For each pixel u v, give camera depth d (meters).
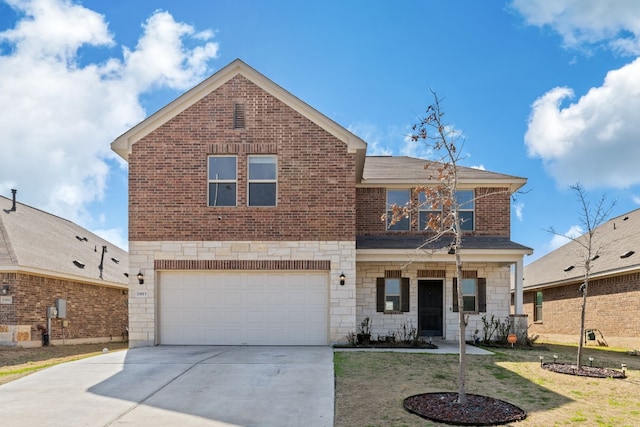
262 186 13.80
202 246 13.55
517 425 6.73
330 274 13.54
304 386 8.64
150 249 13.55
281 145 13.75
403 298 16.33
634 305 16.64
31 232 19.08
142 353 11.94
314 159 13.73
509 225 16.69
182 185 13.69
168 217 13.62
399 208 9.20
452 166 9.32
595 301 19.06
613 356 13.80
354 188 13.66
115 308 22.12
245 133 13.79
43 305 16.70
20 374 10.00
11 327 15.29
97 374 9.59
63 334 17.86
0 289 15.37
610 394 8.42
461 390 7.62
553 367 10.57
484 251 15.05
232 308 13.62
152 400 7.88
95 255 22.81
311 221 13.62
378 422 6.83
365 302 16.34
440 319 16.42
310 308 13.60
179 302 13.64
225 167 13.84
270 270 13.56
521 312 15.12
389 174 17.41
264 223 13.62
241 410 7.36
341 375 9.41
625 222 21.69
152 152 13.76
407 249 15.02
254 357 11.21
